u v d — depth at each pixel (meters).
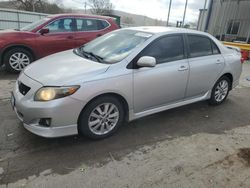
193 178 2.56
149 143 3.19
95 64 3.15
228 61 4.53
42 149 2.88
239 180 2.59
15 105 2.99
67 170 2.55
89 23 6.88
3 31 6.02
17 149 2.84
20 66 6.00
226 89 4.79
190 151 3.06
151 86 3.39
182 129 3.65
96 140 3.16
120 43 3.62
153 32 3.64
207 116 4.21
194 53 4.00
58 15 6.49
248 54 11.66
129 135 3.35
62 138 3.13
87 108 2.90
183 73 3.75
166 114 4.16
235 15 16.62
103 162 2.72
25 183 2.32
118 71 3.06
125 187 2.36
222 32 17.03
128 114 3.33
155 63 3.18
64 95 2.69
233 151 3.13
